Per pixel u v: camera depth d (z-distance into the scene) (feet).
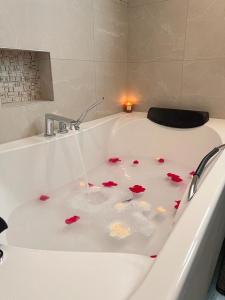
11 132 4.22
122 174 5.59
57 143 4.61
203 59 5.62
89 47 5.41
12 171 3.95
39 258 1.86
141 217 4.03
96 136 5.64
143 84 6.62
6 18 3.74
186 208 2.31
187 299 1.78
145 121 6.23
